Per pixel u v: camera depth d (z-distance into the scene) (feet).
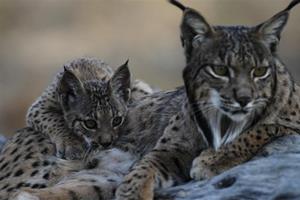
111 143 42.06
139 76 96.68
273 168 31.89
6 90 94.48
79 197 35.42
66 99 44.09
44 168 39.96
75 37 105.70
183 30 35.70
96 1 109.60
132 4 108.68
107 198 35.88
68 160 40.57
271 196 30.50
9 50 103.76
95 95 43.14
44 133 43.29
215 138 35.40
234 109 34.12
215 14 108.27
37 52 102.73
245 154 34.71
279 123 35.29
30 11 110.63
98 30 106.83
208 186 32.65
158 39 104.42
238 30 35.27
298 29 104.06
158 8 108.27
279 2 109.91
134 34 105.40
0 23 108.88
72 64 47.62
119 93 44.01
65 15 109.91
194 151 36.14
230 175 32.37
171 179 35.32
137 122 41.52
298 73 98.58
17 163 40.29
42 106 45.68
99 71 47.42
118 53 101.96
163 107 40.29
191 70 35.50
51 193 35.09
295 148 33.83
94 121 42.55
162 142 36.60
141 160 36.11
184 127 36.40
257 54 34.37
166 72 97.81
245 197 30.99
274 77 34.94
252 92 33.99
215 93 34.60
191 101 35.73
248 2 109.29
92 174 37.58
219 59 34.45
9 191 39.19
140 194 33.83
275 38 35.17
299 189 30.32
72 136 42.91
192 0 108.47
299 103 36.19
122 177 37.40
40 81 96.68
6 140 46.57
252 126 35.17
